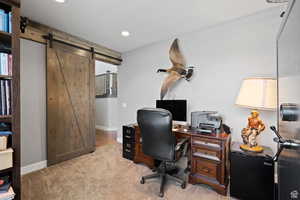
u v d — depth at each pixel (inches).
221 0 74.6
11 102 51.1
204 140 79.3
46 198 70.8
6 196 46.4
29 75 94.6
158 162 99.6
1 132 50.6
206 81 102.3
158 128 74.3
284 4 76.7
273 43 80.6
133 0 74.9
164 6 79.6
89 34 113.3
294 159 28.3
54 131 105.7
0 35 51.6
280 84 41.0
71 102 116.0
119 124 159.5
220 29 97.1
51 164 104.0
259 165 65.2
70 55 114.8
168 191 77.2
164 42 124.0
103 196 72.9
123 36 116.7
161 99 119.9
